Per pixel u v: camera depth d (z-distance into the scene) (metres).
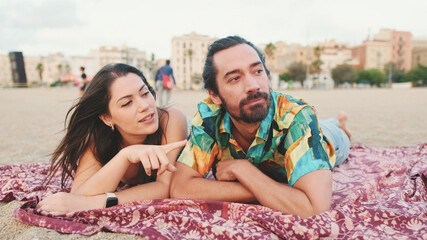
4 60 109.62
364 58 80.75
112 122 2.09
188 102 15.96
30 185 2.58
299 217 1.63
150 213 1.82
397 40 82.69
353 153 3.58
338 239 1.52
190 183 2.01
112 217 1.81
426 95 21.31
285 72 67.06
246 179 1.84
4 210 2.07
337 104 13.90
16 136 6.09
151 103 2.03
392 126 6.56
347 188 2.32
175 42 82.75
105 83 1.96
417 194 2.14
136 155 1.87
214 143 2.07
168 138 2.26
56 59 102.88
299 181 1.71
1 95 28.83
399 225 1.65
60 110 12.64
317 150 1.76
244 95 1.71
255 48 1.87
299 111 1.84
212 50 1.83
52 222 1.74
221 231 1.55
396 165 2.84
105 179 1.94
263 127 1.86
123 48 90.44
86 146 2.17
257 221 1.68
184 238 1.57
